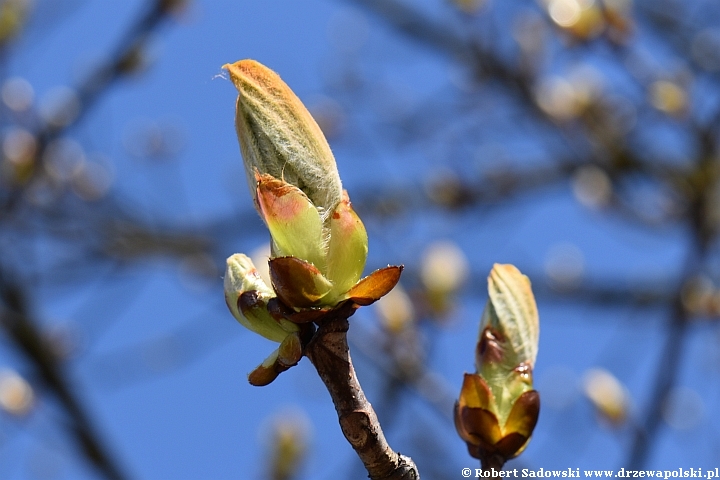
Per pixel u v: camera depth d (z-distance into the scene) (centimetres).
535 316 206
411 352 471
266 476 458
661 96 626
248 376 175
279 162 172
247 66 172
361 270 173
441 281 477
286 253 173
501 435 197
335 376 173
